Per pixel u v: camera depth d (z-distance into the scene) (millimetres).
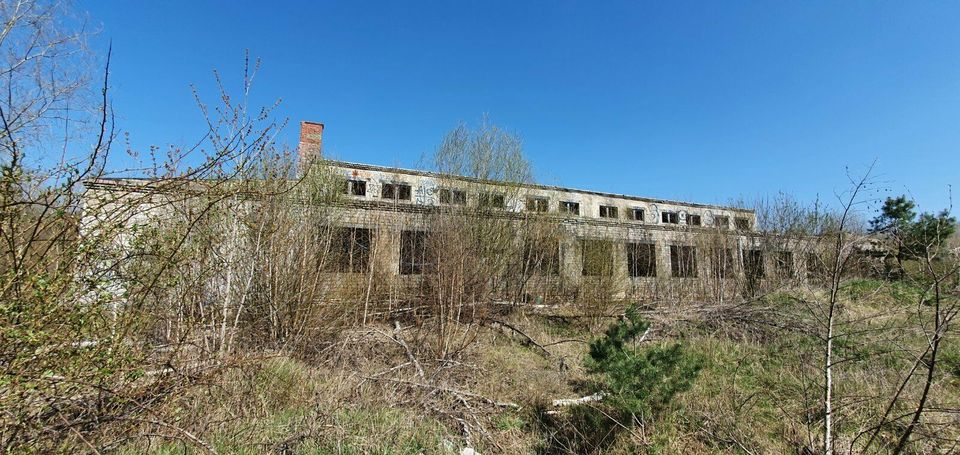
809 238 12578
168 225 4258
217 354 4785
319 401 4887
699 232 15023
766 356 7297
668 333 9281
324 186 9375
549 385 6340
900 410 4699
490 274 11641
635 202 22297
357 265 9555
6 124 2707
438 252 9180
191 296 4668
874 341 6223
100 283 3098
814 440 4023
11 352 2693
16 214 2760
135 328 3574
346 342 7168
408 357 7328
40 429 2857
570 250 13430
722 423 4738
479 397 5695
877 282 7676
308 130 14492
